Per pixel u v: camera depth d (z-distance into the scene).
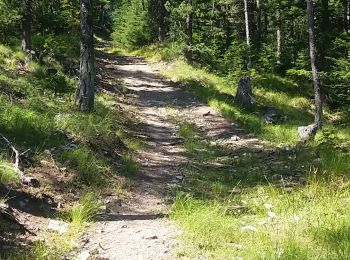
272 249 5.45
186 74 24.92
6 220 6.00
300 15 24.42
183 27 30.97
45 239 5.91
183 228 6.56
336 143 11.70
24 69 16.23
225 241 6.02
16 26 19.97
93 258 5.44
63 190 7.64
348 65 20.06
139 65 30.39
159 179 9.61
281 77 28.23
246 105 19.38
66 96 14.45
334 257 5.11
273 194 7.89
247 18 28.09
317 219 6.43
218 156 12.05
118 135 12.07
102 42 50.97
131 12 45.22
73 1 25.22
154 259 5.47
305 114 23.48
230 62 27.20
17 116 9.86
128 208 7.62
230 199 8.09
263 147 13.32
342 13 25.67
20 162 7.84
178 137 14.04
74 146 9.41
